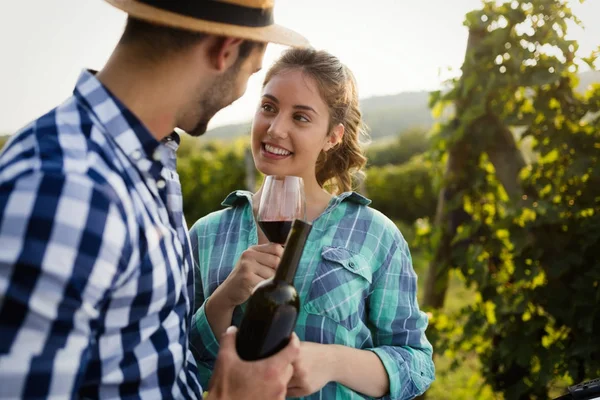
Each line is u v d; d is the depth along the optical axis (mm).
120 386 1123
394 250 1826
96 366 1078
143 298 1107
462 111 3439
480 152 3377
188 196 11516
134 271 1071
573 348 3100
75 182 975
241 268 1596
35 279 917
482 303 3510
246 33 1167
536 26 3143
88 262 955
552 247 3141
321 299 1714
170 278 1157
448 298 6633
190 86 1186
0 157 1076
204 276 1884
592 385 1607
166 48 1147
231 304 1625
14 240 918
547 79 3105
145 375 1144
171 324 1200
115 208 1009
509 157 3340
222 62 1186
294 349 1262
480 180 3482
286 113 1769
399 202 13422
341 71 1842
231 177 11352
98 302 1003
